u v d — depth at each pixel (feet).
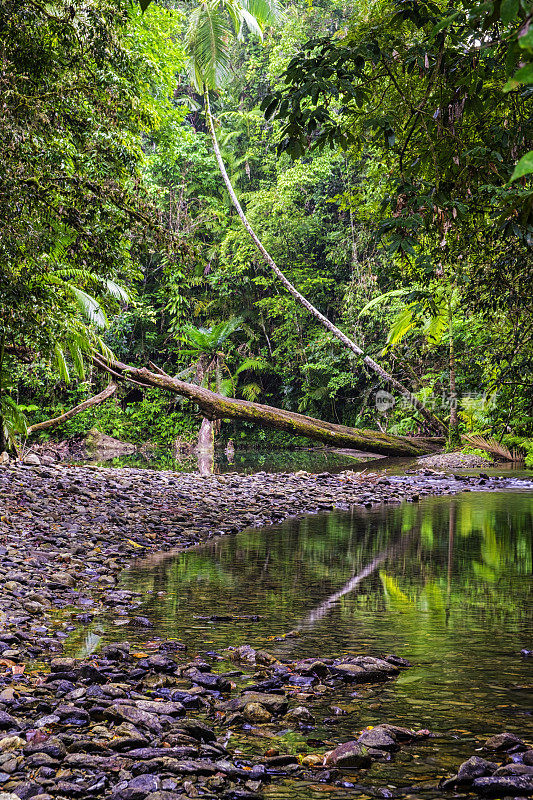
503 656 11.19
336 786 6.94
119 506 28.96
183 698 9.27
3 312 23.63
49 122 23.20
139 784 6.87
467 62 14.47
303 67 14.11
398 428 76.07
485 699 9.27
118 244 25.81
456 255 20.21
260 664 10.91
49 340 25.44
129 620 13.48
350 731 8.31
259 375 107.45
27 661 10.90
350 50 13.73
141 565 19.34
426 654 11.33
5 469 36.52
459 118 15.79
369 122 14.89
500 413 50.57
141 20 45.37
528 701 9.18
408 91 16.48
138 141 28.60
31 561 17.92
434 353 62.90
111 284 45.14
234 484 40.86
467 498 37.27
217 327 87.35
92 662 10.73
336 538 24.06
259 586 16.62
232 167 104.42
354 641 12.07
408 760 7.50
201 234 108.78
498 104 15.42
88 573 17.75
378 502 35.83
